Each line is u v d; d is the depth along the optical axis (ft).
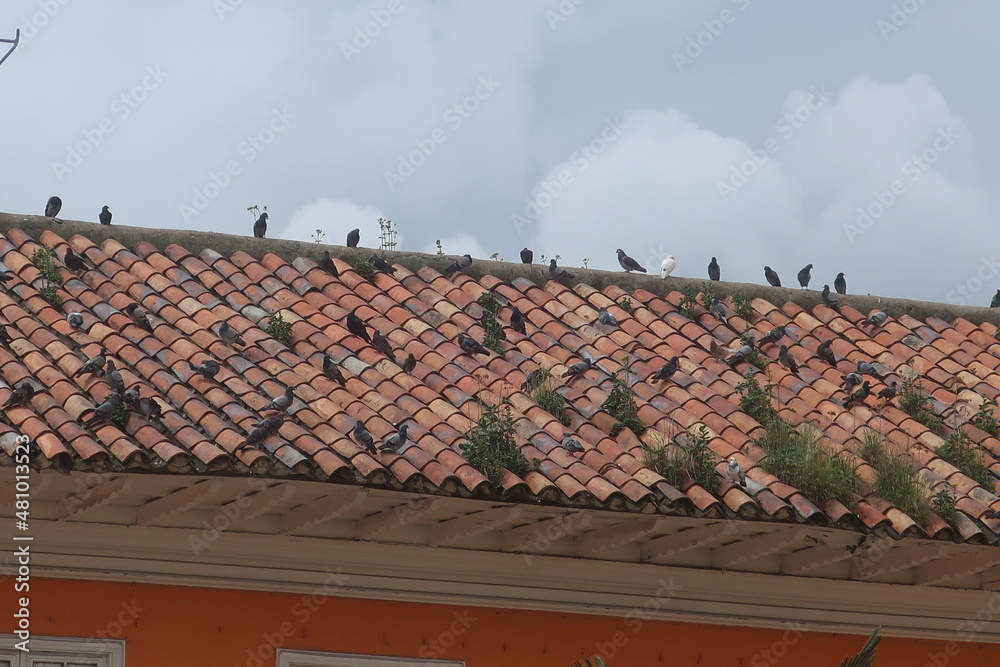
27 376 41.57
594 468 44.34
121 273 50.98
